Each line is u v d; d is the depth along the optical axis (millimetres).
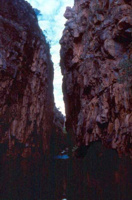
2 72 18375
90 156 21891
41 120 26109
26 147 21891
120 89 13250
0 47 18594
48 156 28031
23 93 21891
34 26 25141
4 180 12461
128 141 12367
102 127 15102
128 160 13344
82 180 12109
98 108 15562
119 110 13156
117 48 14367
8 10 20844
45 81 27625
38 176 14312
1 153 18922
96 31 16766
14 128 20156
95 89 16359
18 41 20875
